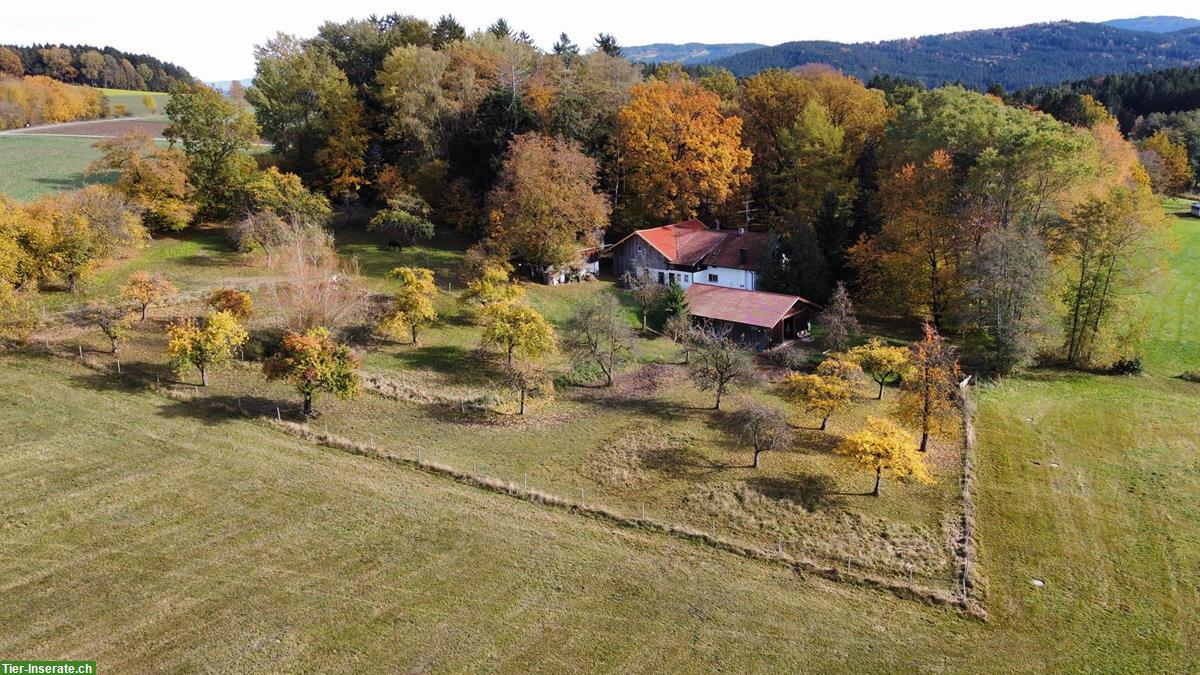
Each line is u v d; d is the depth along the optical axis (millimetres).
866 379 49531
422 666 23234
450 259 68250
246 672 22438
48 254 49219
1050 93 116375
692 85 83812
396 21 94375
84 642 23094
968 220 56938
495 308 49219
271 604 25438
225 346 41500
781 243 64062
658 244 68188
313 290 50156
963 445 40812
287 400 41406
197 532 29031
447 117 73688
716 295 60250
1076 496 35938
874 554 30859
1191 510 34562
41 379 39938
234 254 63844
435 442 38625
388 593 26469
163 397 39656
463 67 76688
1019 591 28781
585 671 23484
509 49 80688
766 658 24500
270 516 30469
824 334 56688
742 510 33875
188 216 65938
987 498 35656
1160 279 59312
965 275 55719
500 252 63062
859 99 83438
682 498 34719
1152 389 50625
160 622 24203
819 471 37750
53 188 71500
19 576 25750
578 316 51219
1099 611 27672
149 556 27406
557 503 33281
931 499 35312
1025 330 51188
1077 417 45375
